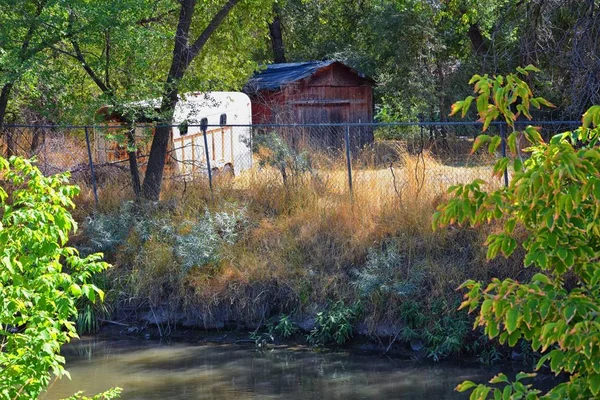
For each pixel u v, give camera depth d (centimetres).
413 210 1227
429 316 1117
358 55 2659
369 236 1241
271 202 1366
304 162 1397
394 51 2409
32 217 483
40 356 482
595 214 315
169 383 1034
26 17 1280
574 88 1234
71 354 1187
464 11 2008
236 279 1265
